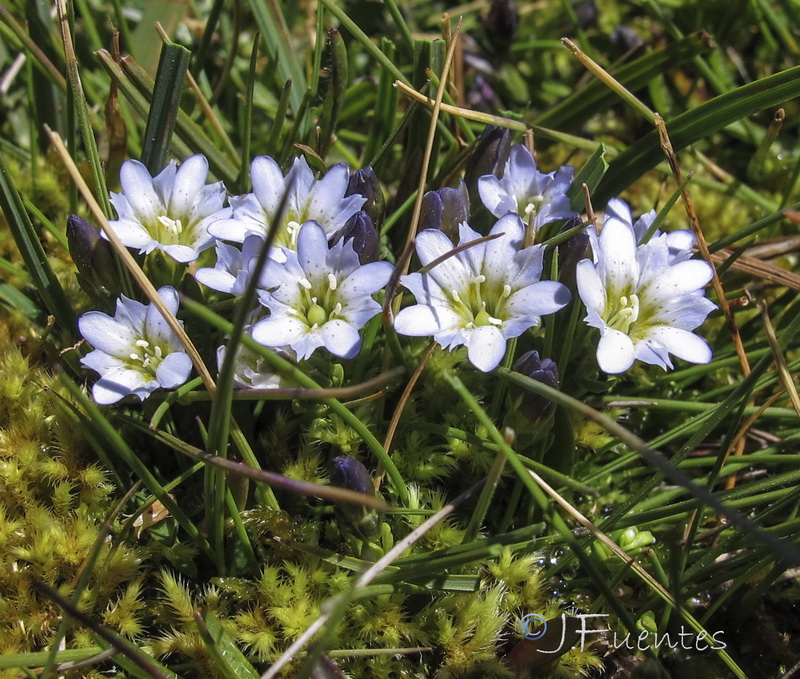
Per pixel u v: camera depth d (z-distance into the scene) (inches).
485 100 6.5
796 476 4.1
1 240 5.3
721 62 6.7
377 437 4.4
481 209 4.8
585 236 4.3
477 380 4.6
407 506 4.2
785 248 5.4
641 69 5.8
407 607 4.2
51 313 4.7
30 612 4.1
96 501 4.3
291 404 4.6
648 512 4.1
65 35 4.3
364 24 6.7
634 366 5.0
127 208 4.2
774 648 4.3
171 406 4.5
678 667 4.2
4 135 5.8
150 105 4.8
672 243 4.4
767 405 4.4
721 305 4.7
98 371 4.1
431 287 4.0
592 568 3.8
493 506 4.6
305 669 3.3
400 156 6.1
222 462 3.7
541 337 4.5
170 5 5.7
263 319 3.9
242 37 6.6
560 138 5.3
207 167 4.4
